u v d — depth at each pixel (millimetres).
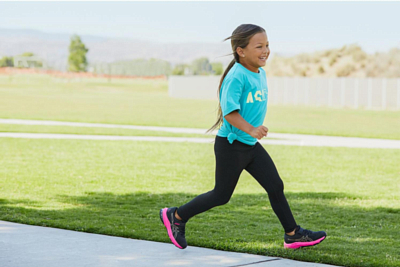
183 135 17703
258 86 4586
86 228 5559
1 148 13562
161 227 5777
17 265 4258
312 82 43500
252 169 4766
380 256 4750
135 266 4285
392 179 10117
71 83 69188
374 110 36219
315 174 10609
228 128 4594
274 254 4676
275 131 19891
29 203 7164
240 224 6133
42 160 11734
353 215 6871
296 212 7000
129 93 57281
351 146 15445
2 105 32438
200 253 4699
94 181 9281
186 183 9305
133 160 12031
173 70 98125
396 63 71250
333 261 4496
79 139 15875
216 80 51312
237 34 4574
